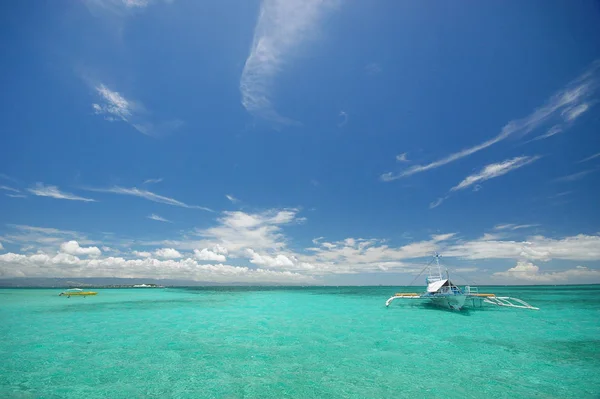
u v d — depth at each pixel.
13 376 11.42
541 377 11.34
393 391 10.05
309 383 10.79
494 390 10.12
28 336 18.69
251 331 20.47
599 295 59.88
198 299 56.28
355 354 14.55
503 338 17.89
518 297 53.66
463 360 13.53
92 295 64.56
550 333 19.25
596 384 10.65
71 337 18.31
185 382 10.85
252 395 9.73
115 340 17.50
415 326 22.08
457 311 30.53
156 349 15.46
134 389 10.19
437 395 9.73
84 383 10.73
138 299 53.31
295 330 20.81
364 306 39.12
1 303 41.00
